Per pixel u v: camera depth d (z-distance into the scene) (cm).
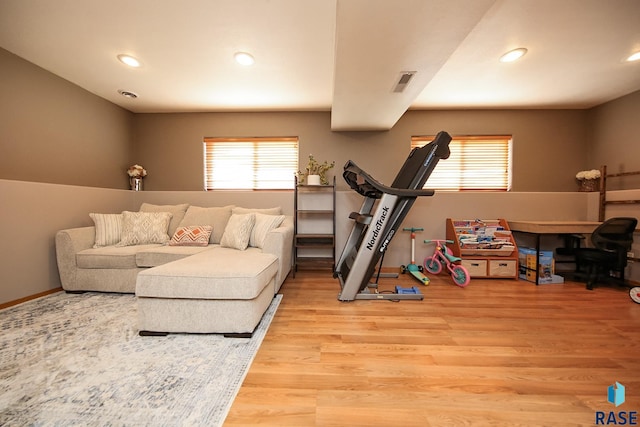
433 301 245
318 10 183
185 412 110
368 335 178
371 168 373
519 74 271
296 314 213
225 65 256
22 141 247
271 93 318
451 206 354
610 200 316
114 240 276
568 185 363
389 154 372
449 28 161
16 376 132
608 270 304
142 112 381
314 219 368
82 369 138
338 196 365
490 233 329
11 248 222
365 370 140
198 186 385
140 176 373
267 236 250
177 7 181
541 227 297
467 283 284
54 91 273
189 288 171
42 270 246
